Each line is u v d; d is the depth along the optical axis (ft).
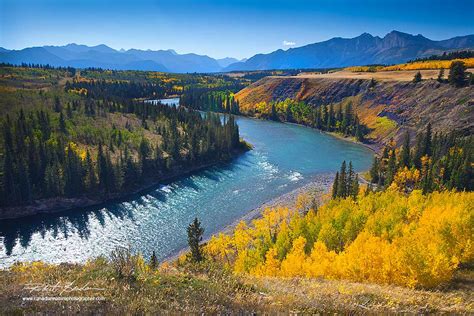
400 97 592.19
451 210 163.94
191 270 71.00
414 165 363.97
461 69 504.02
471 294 86.69
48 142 354.13
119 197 331.36
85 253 232.94
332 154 485.56
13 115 419.54
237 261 191.62
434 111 488.44
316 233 191.62
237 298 51.16
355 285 82.28
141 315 41.32
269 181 374.02
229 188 356.38
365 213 194.80
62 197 307.17
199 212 299.79
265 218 255.91
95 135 408.67
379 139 541.75
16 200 288.51
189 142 447.01
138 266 63.77
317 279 96.48
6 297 46.78
